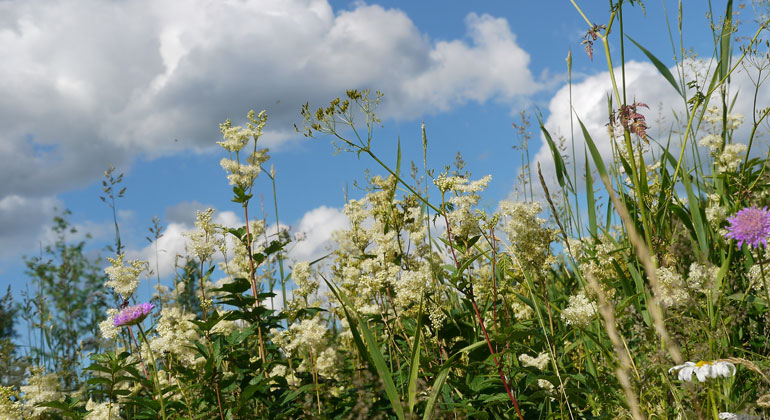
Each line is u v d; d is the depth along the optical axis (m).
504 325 4.05
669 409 2.66
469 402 3.35
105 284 3.90
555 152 4.06
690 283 3.00
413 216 4.51
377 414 3.33
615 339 1.56
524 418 3.40
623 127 3.13
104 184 7.49
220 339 3.95
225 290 4.07
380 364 2.54
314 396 3.68
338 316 4.47
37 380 3.71
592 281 1.58
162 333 3.83
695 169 4.63
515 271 3.89
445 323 3.90
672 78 3.75
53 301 7.73
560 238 3.62
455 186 3.73
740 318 3.07
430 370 3.32
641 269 3.39
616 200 1.35
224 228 4.29
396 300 3.80
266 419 3.60
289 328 3.91
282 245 4.33
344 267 4.79
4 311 7.16
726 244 3.81
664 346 2.70
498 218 3.62
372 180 4.74
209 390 3.57
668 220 4.09
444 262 4.49
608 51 3.14
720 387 2.64
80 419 3.41
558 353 3.64
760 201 3.88
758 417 2.28
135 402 3.43
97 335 5.33
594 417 3.06
